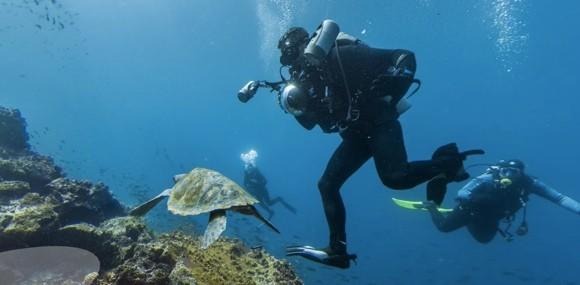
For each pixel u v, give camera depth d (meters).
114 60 54.41
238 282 4.49
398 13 33.69
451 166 3.37
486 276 20.88
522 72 62.91
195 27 44.47
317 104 3.70
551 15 46.69
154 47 50.44
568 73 63.25
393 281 18.23
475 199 9.07
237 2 38.38
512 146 73.62
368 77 3.49
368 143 3.69
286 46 3.84
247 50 48.16
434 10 33.84
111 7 42.62
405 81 3.42
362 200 46.91
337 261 3.81
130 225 5.75
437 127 72.25
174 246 4.87
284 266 5.20
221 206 3.24
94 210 6.56
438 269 21.22
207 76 60.16
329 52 3.57
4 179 6.92
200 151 73.94
